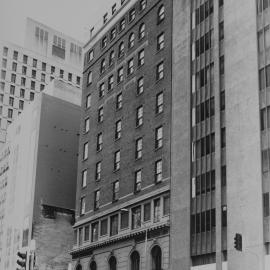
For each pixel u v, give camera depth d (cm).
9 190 9925
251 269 4428
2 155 10888
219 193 4947
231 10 5347
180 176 5466
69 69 15025
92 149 7394
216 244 4828
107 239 6412
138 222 5912
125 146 6544
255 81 4856
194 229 5169
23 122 9744
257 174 4609
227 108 5109
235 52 5172
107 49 7588
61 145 8938
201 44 5659
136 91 6575
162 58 6200
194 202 5250
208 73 5459
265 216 4459
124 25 7256
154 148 5947
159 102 6088
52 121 8988
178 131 5653
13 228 9162
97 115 7469
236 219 4703
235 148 4906
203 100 5450
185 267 5103
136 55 6775
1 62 13912
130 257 5922
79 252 7069
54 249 8338
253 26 5016
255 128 4741
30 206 8450
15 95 13925
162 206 5588
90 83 7900
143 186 5975
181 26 6009
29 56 14425
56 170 8762
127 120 6631
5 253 9412
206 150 5253
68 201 8725
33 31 14750
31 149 8981
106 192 6744
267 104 4688
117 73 7162
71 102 9512
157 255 5562
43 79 14500
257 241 4453
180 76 5819
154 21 6538
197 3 5862
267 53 4806
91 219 6931
